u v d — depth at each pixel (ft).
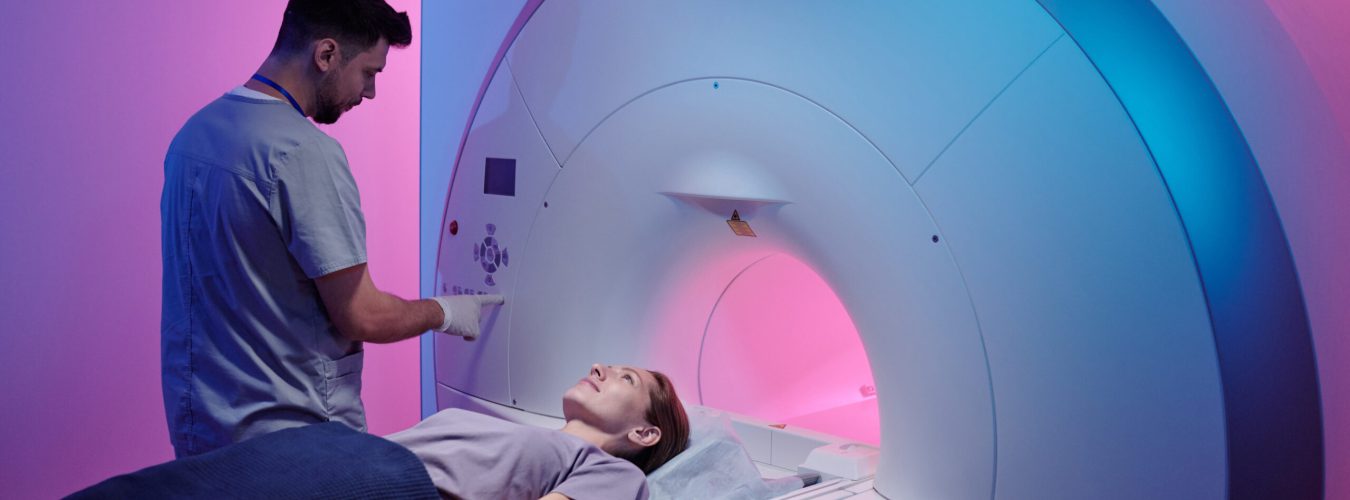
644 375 5.90
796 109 5.17
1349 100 3.99
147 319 8.33
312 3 5.00
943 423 4.87
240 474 4.35
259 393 5.00
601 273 6.46
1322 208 4.04
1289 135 4.02
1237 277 4.03
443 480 5.08
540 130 6.61
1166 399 4.17
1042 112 4.33
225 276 4.90
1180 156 4.04
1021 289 4.50
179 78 8.25
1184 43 4.01
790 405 7.39
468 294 7.26
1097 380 4.34
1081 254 4.31
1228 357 4.03
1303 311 4.04
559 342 6.70
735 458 5.71
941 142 4.65
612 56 6.09
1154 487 4.24
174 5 8.18
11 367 7.73
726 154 5.57
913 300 4.88
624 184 6.19
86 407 8.09
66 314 7.95
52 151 7.77
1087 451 4.40
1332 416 4.06
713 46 5.51
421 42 7.51
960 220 4.64
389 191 9.37
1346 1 4.00
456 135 7.25
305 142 4.84
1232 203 4.02
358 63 5.20
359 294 5.01
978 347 4.68
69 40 7.76
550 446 5.22
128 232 8.16
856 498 5.20
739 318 6.89
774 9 5.21
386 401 9.65
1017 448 4.62
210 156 4.89
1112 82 4.13
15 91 7.59
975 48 4.51
